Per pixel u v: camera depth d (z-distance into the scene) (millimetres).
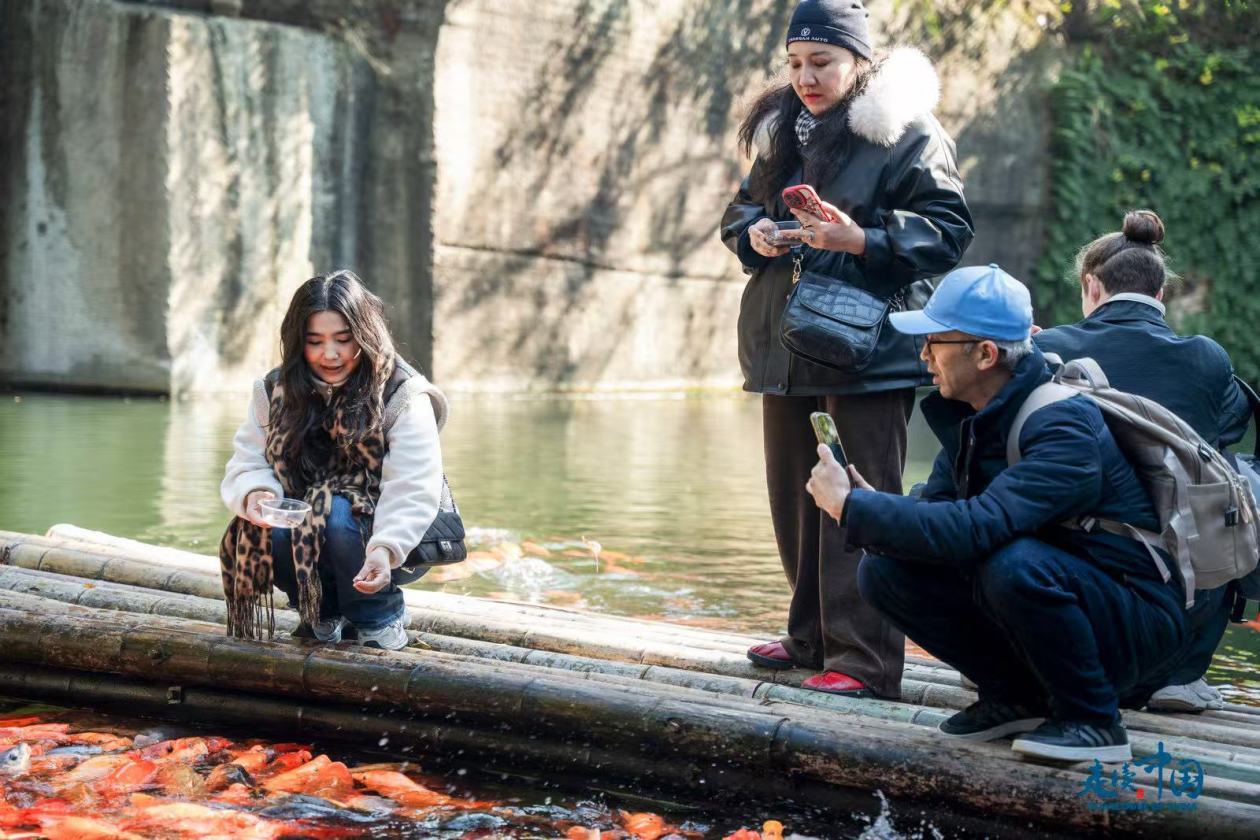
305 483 3670
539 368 13812
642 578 5613
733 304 15664
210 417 10484
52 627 3725
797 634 3805
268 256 12203
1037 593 2854
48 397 11555
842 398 3684
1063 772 2891
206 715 3623
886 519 2902
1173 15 17109
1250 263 16844
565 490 7812
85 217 11719
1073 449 2920
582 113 13789
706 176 15094
